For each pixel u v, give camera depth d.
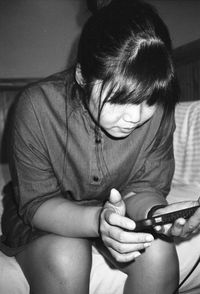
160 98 0.61
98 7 0.76
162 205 0.74
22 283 0.74
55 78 0.78
